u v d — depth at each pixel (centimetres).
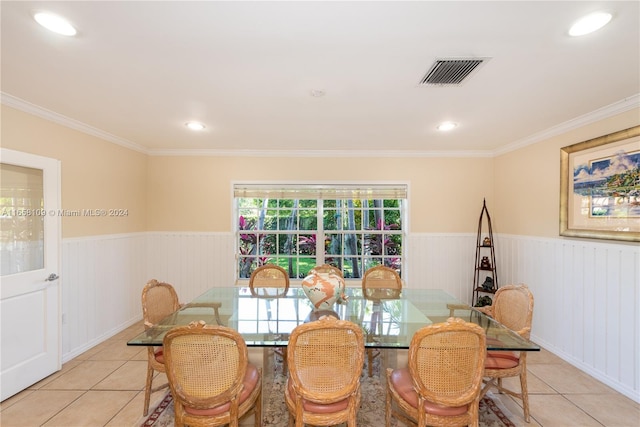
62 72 193
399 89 218
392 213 441
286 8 134
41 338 257
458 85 212
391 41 159
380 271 329
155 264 418
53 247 269
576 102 242
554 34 153
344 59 177
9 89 219
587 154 272
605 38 156
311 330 149
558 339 305
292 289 317
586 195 272
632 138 233
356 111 263
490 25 146
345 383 157
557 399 234
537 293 335
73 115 275
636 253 231
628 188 236
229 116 277
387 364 250
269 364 253
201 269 420
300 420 157
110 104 248
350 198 423
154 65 184
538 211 336
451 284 423
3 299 230
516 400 233
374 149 410
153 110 262
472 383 157
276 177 421
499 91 221
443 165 423
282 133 333
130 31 150
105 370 274
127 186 376
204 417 160
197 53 171
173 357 157
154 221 418
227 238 421
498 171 410
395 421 204
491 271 417
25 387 243
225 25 146
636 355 231
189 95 229
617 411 219
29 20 141
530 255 346
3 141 233
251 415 208
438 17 140
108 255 343
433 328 148
